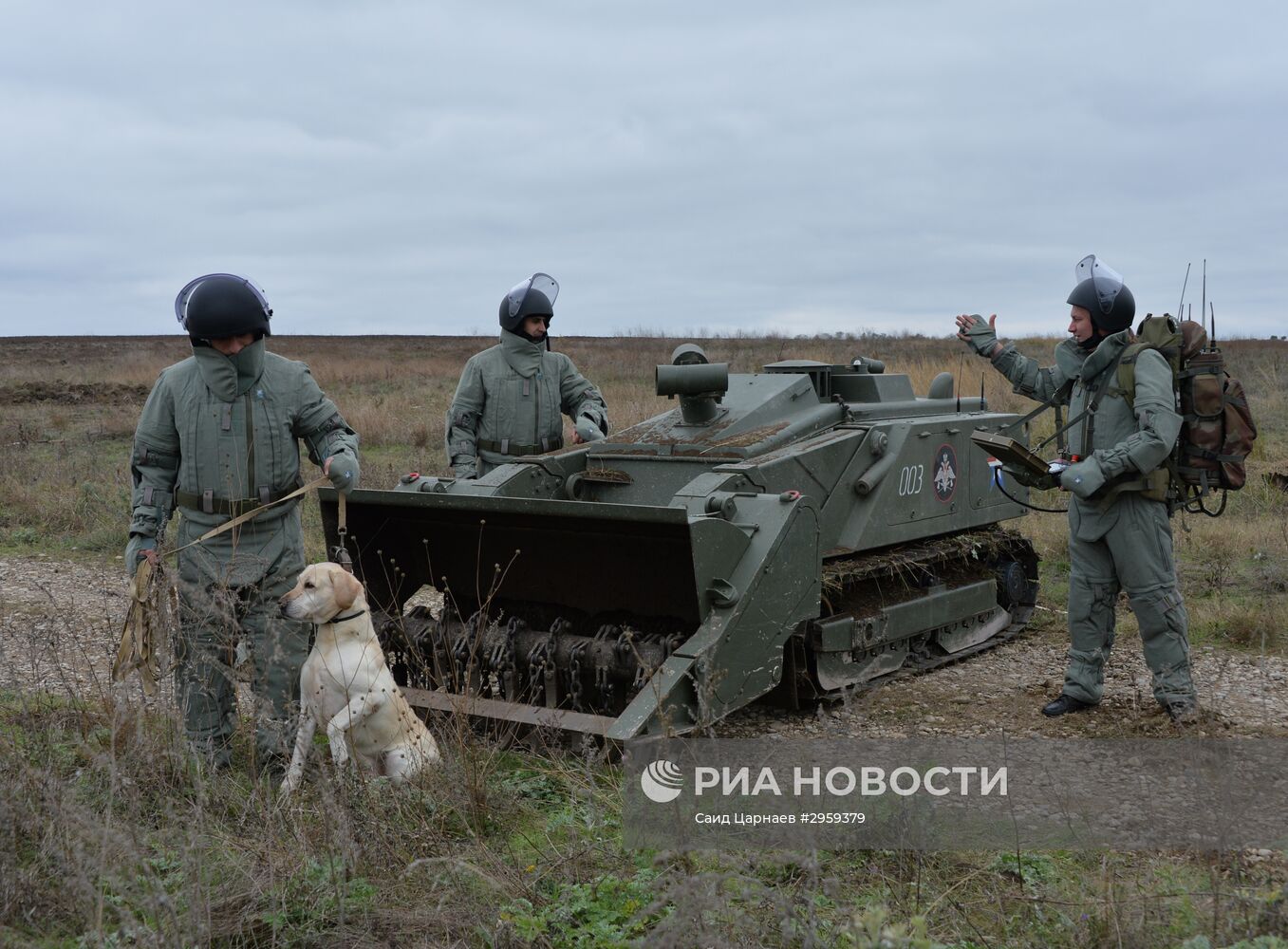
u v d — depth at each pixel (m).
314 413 5.62
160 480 5.42
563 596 6.73
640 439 7.27
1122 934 3.71
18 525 12.80
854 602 7.23
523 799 5.16
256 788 4.63
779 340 39.81
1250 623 8.05
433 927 3.84
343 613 5.17
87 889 3.42
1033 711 6.67
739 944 3.50
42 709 5.47
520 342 8.11
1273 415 19.09
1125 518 6.25
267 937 3.80
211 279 5.28
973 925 3.88
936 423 7.69
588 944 3.74
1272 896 3.84
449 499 6.18
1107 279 6.37
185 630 5.27
